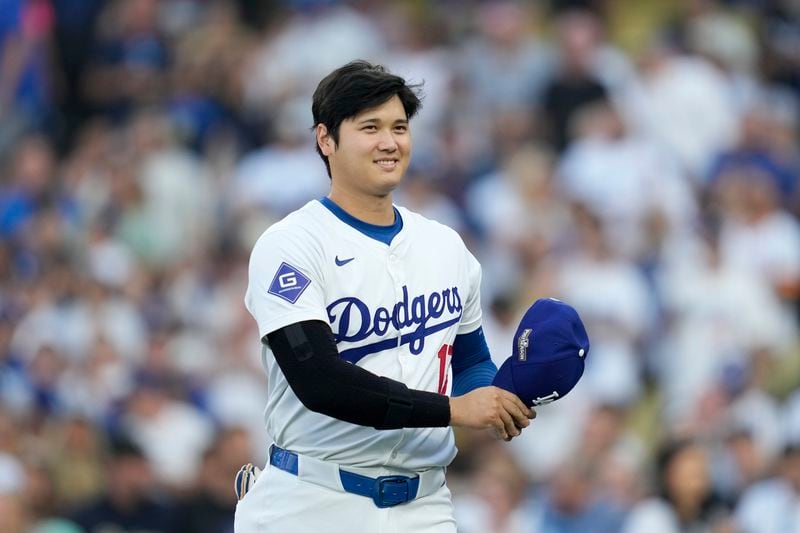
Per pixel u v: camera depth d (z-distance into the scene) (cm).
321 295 1642
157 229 5012
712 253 4212
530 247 4438
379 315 1664
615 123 4728
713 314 4138
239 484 1789
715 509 3269
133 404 4016
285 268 1636
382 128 1658
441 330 1709
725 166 4797
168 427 3988
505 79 5344
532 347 1656
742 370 3791
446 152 4972
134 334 4503
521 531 3350
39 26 6059
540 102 5162
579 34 5125
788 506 3194
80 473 3766
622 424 3709
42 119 5956
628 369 4016
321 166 5088
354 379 1590
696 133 5034
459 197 4816
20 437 3850
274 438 1728
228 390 4122
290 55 5850
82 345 4478
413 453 1688
